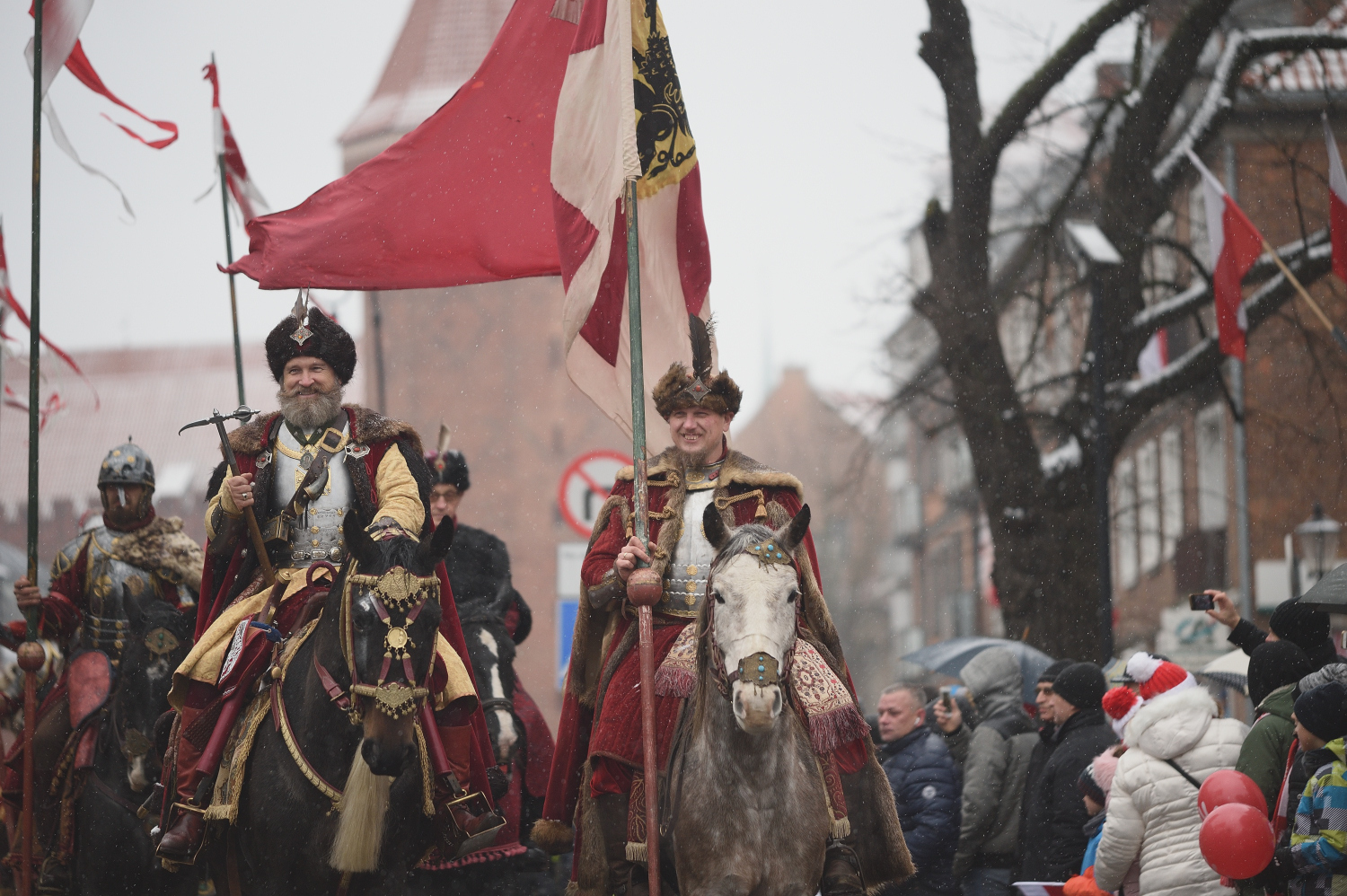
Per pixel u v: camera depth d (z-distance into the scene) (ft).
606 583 41.65
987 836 55.21
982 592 203.31
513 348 339.36
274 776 40.22
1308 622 43.14
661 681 39.01
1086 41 102.06
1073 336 118.52
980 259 102.63
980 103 103.45
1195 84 124.06
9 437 398.42
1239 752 41.93
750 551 35.83
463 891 55.01
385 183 51.96
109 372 421.59
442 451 59.52
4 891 58.08
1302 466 153.28
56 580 54.44
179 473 393.91
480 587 58.70
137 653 49.67
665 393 42.52
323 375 44.06
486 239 51.78
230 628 42.47
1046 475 100.73
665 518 41.63
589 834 40.57
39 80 54.13
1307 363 141.69
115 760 49.98
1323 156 127.85
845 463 422.41
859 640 406.62
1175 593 174.29
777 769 36.91
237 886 42.32
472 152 52.08
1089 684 51.55
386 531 39.17
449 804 41.96
